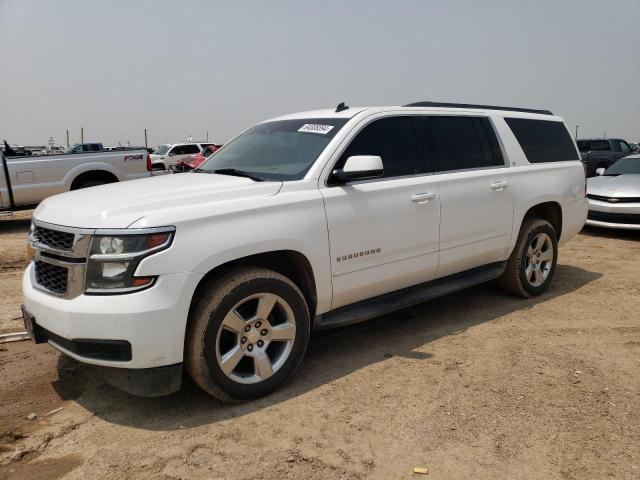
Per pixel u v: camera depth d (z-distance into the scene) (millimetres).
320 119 4391
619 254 8055
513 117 5539
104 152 11602
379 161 3740
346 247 3859
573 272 6902
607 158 21469
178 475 2711
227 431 3115
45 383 3740
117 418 3275
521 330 4730
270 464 2801
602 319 5016
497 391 3576
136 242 2975
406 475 2717
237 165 4301
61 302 3076
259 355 3439
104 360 3039
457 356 4168
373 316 4125
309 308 3852
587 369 3906
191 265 3074
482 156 5043
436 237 4492
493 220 4992
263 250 3391
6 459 2854
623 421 3193
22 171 10695
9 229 11219
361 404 3424
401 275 4289
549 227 5664
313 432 3102
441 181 4527
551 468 2758
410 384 3697
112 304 2941
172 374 3104
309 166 3857
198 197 3324
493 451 2908
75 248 3049
